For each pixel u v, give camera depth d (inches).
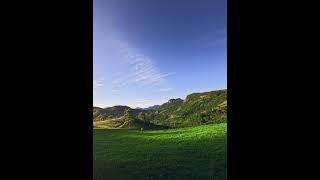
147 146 941.2
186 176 684.1
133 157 817.5
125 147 941.2
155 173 700.0
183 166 726.5
